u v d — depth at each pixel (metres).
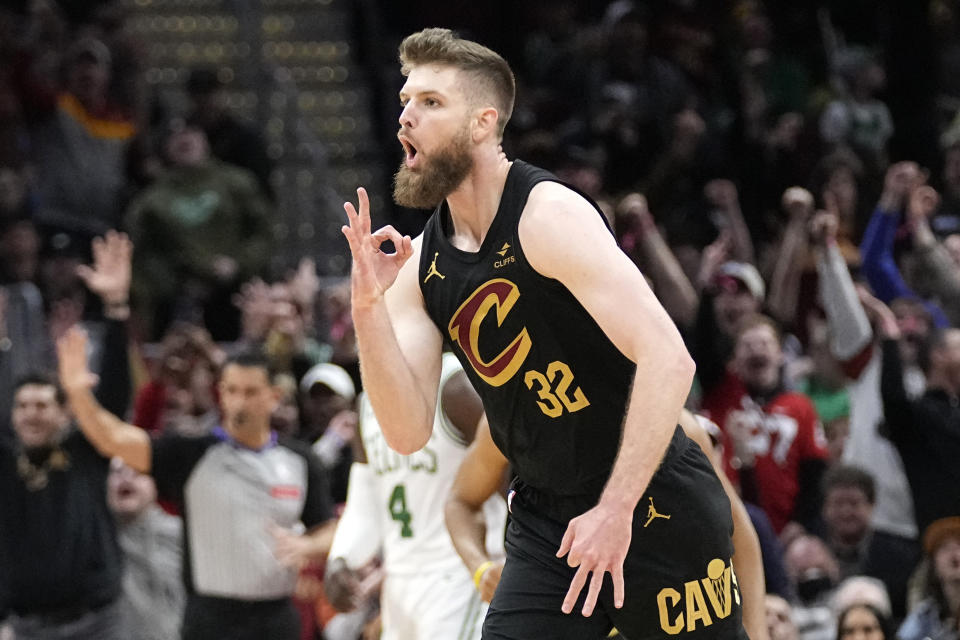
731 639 8.92
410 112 8.55
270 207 27.81
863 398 19.27
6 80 27.75
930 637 15.67
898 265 24.38
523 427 8.85
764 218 29.47
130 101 29.31
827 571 16.80
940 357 17.52
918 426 17.08
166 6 36.41
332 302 21.73
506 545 9.30
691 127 28.72
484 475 10.89
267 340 21.38
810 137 30.28
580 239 8.21
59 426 17.00
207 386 19.97
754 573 9.96
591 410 8.64
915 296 21.88
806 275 23.34
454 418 12.44
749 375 19.08
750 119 31.83
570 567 8.80
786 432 18.70
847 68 33.38
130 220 26.02
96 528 17.08
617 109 30.02
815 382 21.20
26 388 16.86
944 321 21.28
